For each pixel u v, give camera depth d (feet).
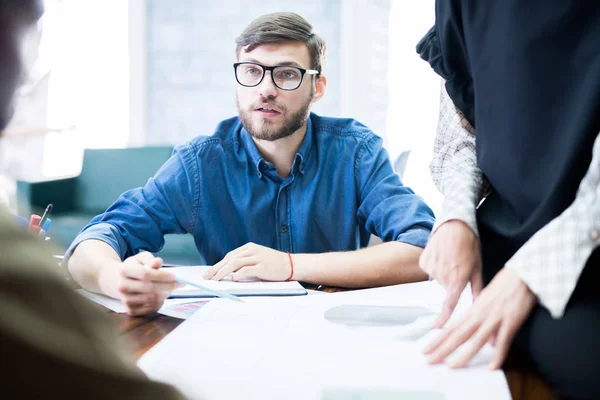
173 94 12.91
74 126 11.52
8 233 0.87
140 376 0.92
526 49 2.30
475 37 2.51
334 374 1.80
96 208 10.07
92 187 10.10
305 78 4.33
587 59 2.18
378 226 4.44
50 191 9.55
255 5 12.62
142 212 4.38
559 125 2.25
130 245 4.15
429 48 2.90
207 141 4.73
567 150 2.16
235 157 4.71
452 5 2.59
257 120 4.34
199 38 12.76
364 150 4.75
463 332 1.98
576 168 2.16
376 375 1.80
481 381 1.77
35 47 0.97
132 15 12.55
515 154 2.36
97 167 10.14
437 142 3.19
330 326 2.32
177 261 8.26
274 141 4.51
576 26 2.21
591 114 2.10
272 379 1.75
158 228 4.50
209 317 2.46
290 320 2.42
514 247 2.48
